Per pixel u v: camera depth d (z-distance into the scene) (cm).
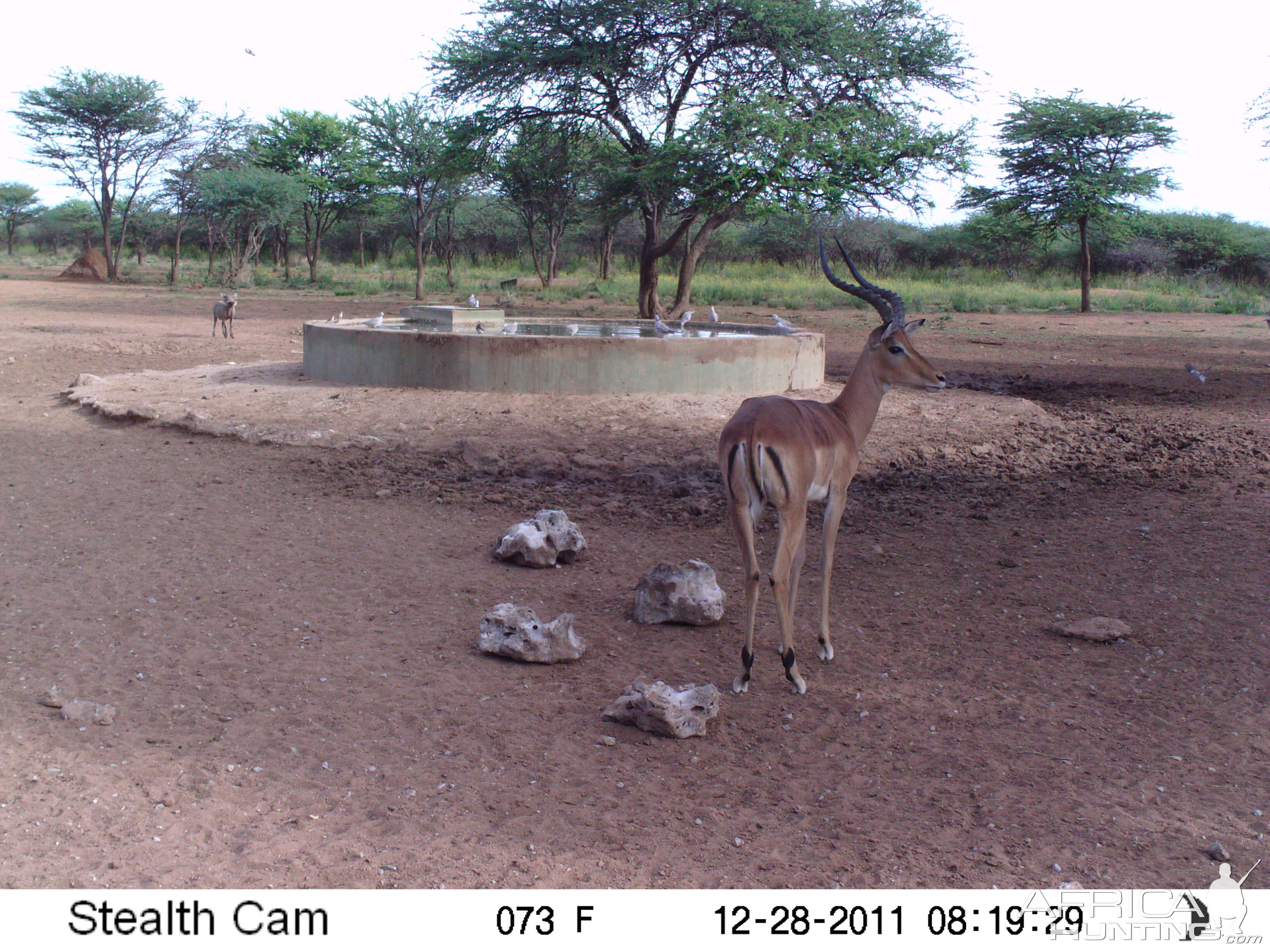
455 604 682
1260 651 615
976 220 4659
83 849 389
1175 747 499
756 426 519
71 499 917
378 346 1345
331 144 4975
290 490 960
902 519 919
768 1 2373
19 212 8225
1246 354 2384
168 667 567
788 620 543
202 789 439
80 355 1972
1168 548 827
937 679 578
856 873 390
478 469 1047
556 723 516
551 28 2541
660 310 3006
